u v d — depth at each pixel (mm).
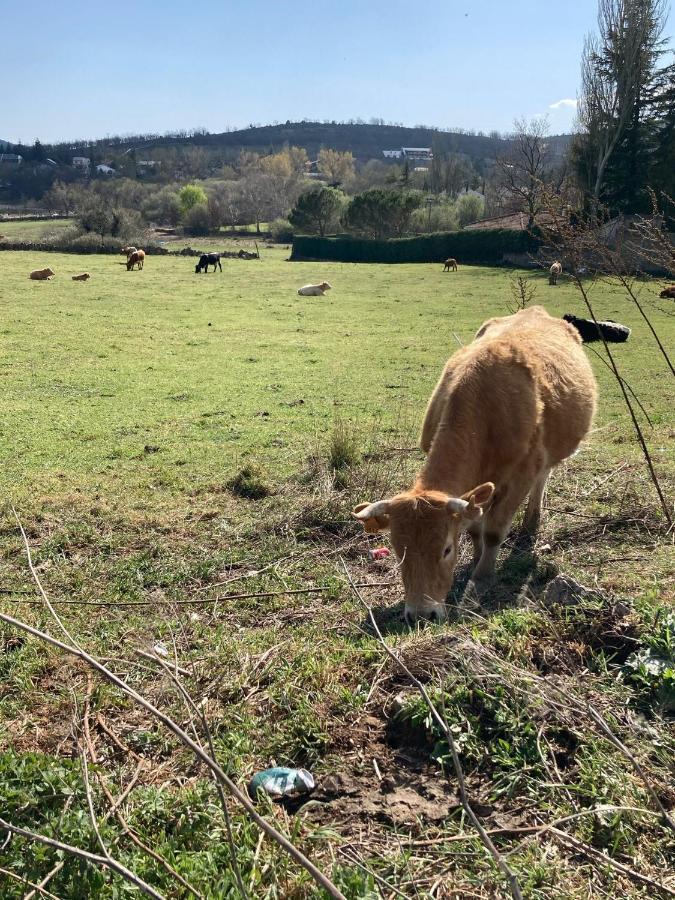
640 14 41281
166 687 4320
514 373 5828
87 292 32312
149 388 14766
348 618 5453
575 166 46188
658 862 2951
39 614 5438
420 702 3740
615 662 4195
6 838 2988
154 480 8992
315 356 18734
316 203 80938
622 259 6648
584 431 6988
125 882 2768
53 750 3812
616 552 6398
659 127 45281
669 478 8445
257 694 4219
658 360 17734
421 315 27609
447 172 114625
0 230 85875
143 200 115438
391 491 8000
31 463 9664
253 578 6227
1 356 17609
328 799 3396
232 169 178125
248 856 2934
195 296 32594
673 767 3338
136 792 3342
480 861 2959
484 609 5453
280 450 10328
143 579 6219
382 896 2730
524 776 3375
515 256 52969
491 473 5711
